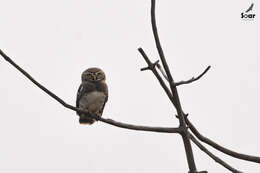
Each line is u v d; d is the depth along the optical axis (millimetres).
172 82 7742
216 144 7691
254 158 7453
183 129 7699
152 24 7684
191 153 7594
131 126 8031
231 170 7562
